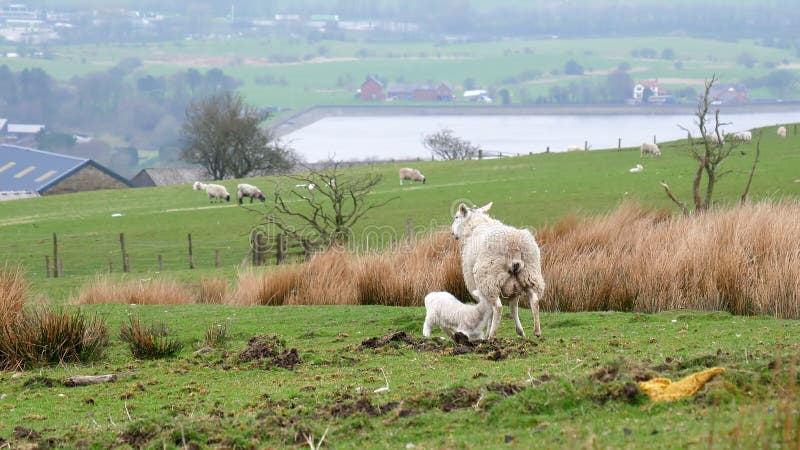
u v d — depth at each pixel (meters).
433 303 13.67
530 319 15.05
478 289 12.97
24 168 88.00
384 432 8.19
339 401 9.43
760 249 16.22
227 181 68.19
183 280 27.50
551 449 7.06
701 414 7.46
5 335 13.28
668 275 16.16
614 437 7.16
